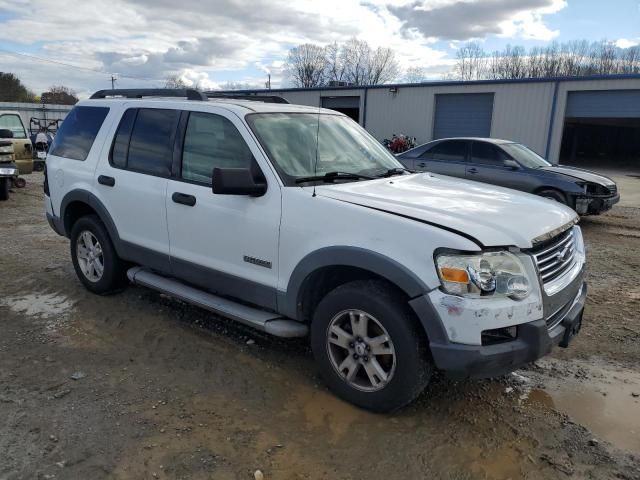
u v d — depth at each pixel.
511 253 2.97
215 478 2.74
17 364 3.91
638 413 3.43
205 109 4.16
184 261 4.23
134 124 4.73
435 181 4.14
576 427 3.26
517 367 3.05
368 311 3.19
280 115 4.12
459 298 2.86
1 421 3.18
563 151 35.72
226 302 4.07
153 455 2.90
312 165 3.86
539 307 3.03
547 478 2.80
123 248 4.80
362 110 28.45
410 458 2.94
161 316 4.84
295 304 3.55
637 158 36.62
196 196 4.04
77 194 5.08
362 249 3.13
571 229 3.69
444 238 2.91
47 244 7.41
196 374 3.81
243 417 3.28
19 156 13.42
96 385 3.63
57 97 56.00
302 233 3.42
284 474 2.79
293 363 3.99
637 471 2.87
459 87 24.97
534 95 22.91
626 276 6.49
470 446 3.05
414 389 3.12
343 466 2.86
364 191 3.57
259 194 3.64
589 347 4.40
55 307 5.03
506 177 9.88
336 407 3.40
